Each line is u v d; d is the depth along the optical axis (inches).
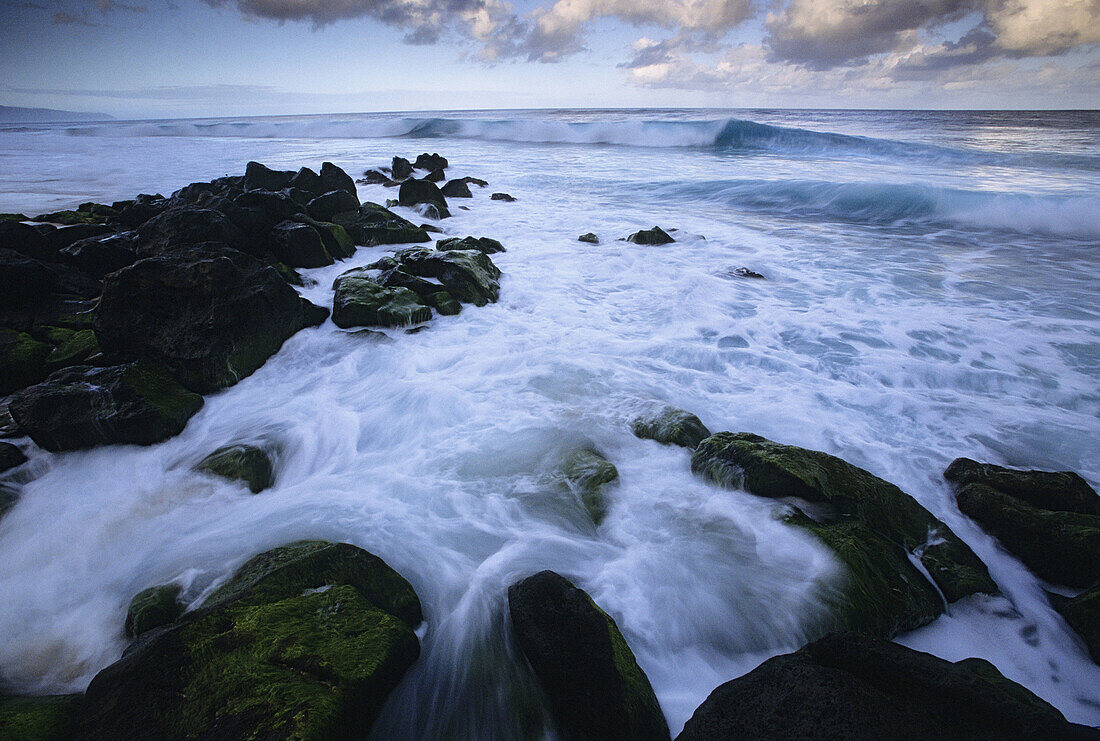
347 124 1893.5
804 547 138.0
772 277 380.8
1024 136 1147.9
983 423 207.5
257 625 108.8
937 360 254.8
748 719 93.1
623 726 97.3
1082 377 238.2
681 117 1982.0
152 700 95.2
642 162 994.7
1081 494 156.1
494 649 121.6
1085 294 334.6
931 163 895.7
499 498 166.7
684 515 156.5
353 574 128.3
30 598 137.3
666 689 115.9
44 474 179.3
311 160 1058.1
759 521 148.9
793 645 122.2
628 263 410.9
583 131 1400.1
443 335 278.7
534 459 182.2
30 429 182.2
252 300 240.1
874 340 276.5
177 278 225.8
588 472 170.6
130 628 124.6
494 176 868.0
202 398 217.6
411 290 302.4
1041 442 196.1
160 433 192.9
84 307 277.1
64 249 314.2
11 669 120.0
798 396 226.1
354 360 254.5
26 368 226.7
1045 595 139.3
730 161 981.8
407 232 435.2
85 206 498.0
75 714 101.9
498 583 138.1
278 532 155.3
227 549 148.6
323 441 198.8
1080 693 115.6
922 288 351.9
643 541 149.4
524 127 1491.1
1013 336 277.3
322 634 109.2
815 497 149.9
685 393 228.2
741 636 124.8
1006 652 124.6
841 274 383.6
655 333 288.4
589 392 225.6
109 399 191.8
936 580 138.2
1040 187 620.1
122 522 160.6
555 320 303.1
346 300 280.4
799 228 528.1
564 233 500.1
